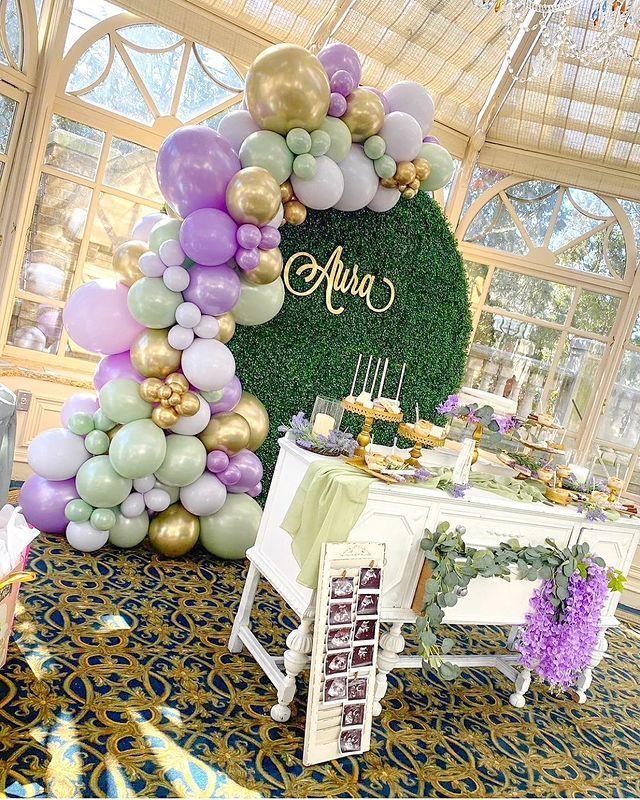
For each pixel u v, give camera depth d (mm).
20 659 2418
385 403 2850
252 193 3105
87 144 4238
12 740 2012
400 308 4355
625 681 3824
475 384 5625
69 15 3959
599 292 5539
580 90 4988
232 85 4621
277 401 4121
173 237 3221
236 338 3965
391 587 2637
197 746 2213
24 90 3965
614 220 5516
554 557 2932
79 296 3365
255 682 2682
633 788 2740
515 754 2748
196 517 3617
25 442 4055
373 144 3629
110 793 1907
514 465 3420
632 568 5363
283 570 2641
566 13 3562
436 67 4961
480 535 2824
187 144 3143
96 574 3217
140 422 3273
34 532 2268
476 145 5336
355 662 2441
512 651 3637
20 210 4039
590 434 5582
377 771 2375
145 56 4320
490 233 5605
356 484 2439
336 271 4113
